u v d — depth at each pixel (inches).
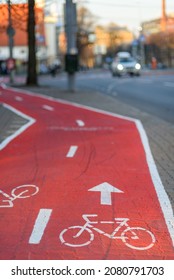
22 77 2300.7
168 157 412.2
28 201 279.3
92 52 4926.2
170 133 552.1
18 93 1138.7
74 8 1077.1
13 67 1609.3
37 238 219.0
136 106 869.8
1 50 3289.9
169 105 879.1
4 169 362.3
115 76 2090.3
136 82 1592.0
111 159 402.3
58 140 500.7
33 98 1011.3
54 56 3789.4
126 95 1109.1
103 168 366.9
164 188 310.0
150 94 1119.6
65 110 799.7
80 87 1375.5
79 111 785.6
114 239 218.7
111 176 341.1
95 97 1035.9
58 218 247.9
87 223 240.2
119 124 633.6
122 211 260.8
